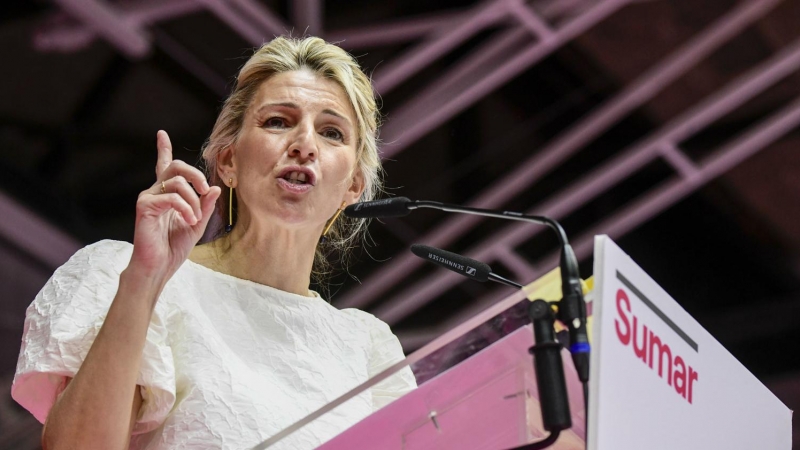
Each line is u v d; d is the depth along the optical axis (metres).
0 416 8.97
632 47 9.72
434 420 3.29
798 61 9.54
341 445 3.32
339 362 4.95
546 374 3.19
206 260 4.95
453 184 9.95
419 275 9.95
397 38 9.55
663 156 9.93
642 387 3.11
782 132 9.73
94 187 9.27
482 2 9.52
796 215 10.02
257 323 4.74
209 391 4.20
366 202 4.27
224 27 9.02
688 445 3.30
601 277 3.05
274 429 4.21
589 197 10.00
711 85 9.75
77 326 4.17
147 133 9.26
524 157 9.95
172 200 3.72
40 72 8.91
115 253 4.50
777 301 10.20
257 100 5.02
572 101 9.90
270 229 4.89
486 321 3.28
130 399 3.83
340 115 5.00
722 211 10.10
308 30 9.23
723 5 9.49
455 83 9.73
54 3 8.73
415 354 3.27
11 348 8.99
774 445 3.88
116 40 8.86
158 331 4.23
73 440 3.75
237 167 4.97
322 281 6.20
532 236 9.97
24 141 9.02
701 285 10.34
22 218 8.99
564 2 9.50
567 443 3.39
